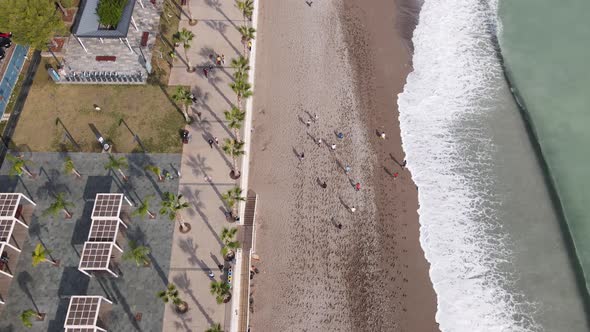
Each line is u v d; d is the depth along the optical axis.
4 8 52.00
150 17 64.38
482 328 45.84
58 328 42.88
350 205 52.38
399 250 49.84
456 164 56.16
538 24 69.62
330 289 47.34
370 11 69.25
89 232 47.00
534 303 47.25
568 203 53.84
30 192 50.47
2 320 43.22
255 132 57.31
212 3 67.00
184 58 61.22
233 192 49.16
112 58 60.12
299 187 53.38
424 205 52.97
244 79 56.53
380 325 45.59
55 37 61.72
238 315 44.72
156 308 43.88
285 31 66.50
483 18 70.25
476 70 64.69
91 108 56.62
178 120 55.97
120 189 50.78
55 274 45.53
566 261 49.75
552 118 60.25
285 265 48.59
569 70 64.62
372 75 62.97
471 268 49.12
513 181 55.09
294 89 61.00
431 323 45.84
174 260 46.53
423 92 61.97
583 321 46.31
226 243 44.12
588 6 71.38
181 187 51.16
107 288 44.81
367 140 57.28
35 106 56.66
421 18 69.50
